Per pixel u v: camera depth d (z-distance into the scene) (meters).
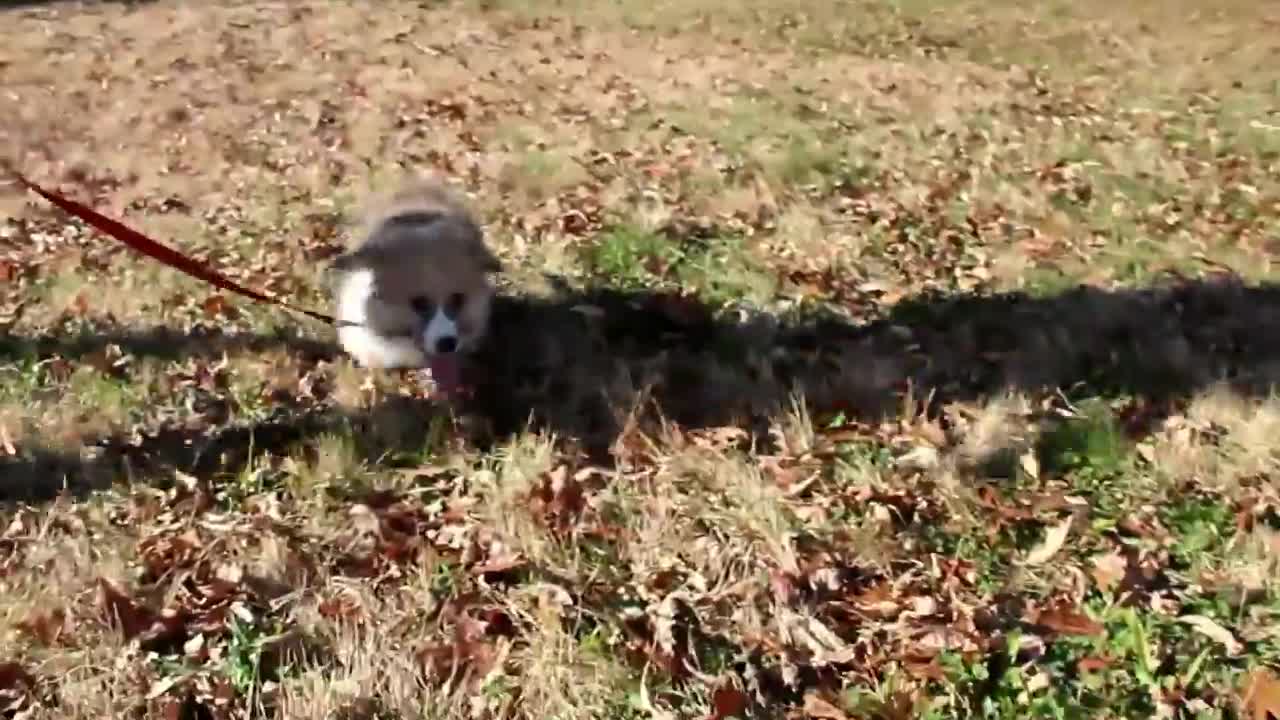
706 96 5.96
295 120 5.31
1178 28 8.23
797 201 4.25
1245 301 3.53
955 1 9.37
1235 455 2.91
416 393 3.12
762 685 2.45
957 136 5.08
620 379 3.12
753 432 3.01
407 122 5.29
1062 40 7.80
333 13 8.90
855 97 5.97
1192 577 2.62
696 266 3.72
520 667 2.47
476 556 2.68
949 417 3.06
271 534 2.71
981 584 2.62
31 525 2.73
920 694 2.42
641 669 2.47
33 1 10.18
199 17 8.72
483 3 9.49
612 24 8.42
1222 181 4.51
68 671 2.45
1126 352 3.28
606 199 4.24
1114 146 4.93
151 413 3.05
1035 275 3.68
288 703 2.40
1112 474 2.88
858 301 3.54
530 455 2.91
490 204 4.19
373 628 2.52
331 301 3.54
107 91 5.99
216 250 3.83
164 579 2.62
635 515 2.76
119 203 4.23
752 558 2.65
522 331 3.35
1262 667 2.44
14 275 3.64
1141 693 2.43
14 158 4.70
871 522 2.75
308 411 3.07
